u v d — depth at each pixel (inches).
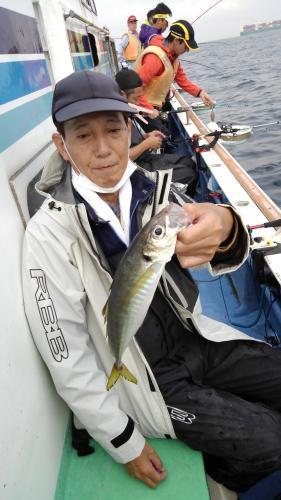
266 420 31.0
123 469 31.8
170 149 114.2
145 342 33.8
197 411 31.6
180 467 31.2
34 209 33.6
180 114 116.7
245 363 34.9
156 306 34.4
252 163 129.0
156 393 31.3
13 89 35.0
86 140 29.3
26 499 24.7
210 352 35.7
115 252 32.4
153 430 32.9
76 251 30.3
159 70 96.2
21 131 36.0
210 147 78.7
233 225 30.9
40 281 29.3
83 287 31.3
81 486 31.0
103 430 29.0
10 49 35.2
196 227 25.4
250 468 31.3
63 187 31.5
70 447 34.3
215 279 59.9
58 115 29.0
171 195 36.2
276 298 46.6
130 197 32.4
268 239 44.7
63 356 29.3
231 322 51.0
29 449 26.1
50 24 58.9
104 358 33.5
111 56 185.8
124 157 30.6
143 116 94.5
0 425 22.5
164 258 23.6
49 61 57.4
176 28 94.3
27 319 29.4
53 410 32.3
